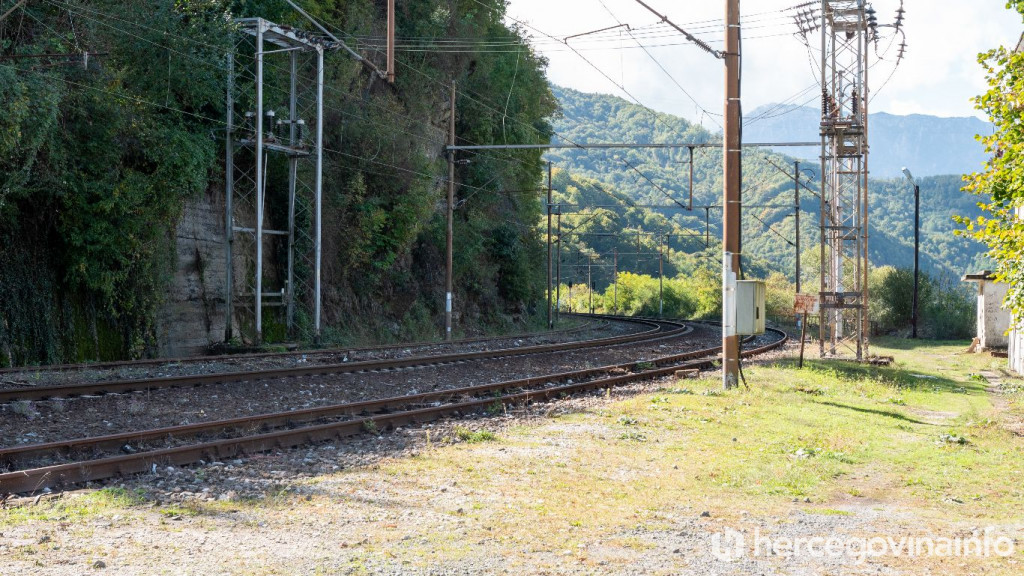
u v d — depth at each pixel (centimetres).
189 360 2105
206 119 2836
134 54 2525
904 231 17850
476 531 720
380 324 3631
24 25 2161
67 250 2211
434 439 1202
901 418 1528
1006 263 1302
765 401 1653
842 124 2788
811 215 13800
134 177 2350
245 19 2714
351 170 3531
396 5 4469
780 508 830
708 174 15975
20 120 1862
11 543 656
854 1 2792
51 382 1623
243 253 2972
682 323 5891
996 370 2767
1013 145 1192
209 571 601
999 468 1048
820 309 2894
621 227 12244
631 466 1024
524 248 5362
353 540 690
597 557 652
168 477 920
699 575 613
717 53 1902
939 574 621
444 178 4381
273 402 1534
